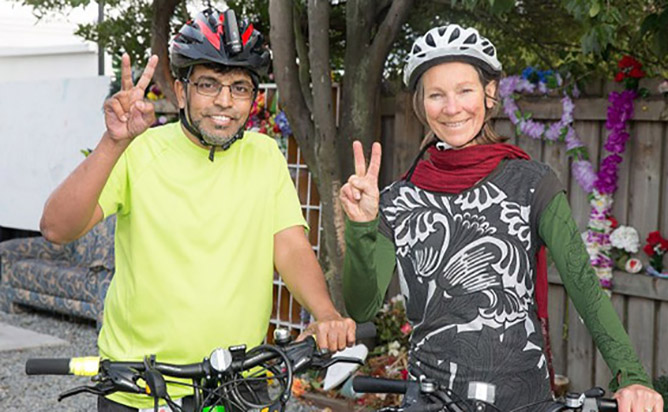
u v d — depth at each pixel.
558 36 6.23
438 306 2.31
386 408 2.09
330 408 5.65
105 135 2.24
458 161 2.35
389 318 6.03
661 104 4.94
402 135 6.19
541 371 2.28
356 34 5.73
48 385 6.58
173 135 2.57
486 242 2.29
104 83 10.02
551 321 5.55
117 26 7.09
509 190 2.31
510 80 5.55
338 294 5.79
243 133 2.53
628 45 5.62
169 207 2.49
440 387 2.10
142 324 2.50
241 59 2.39
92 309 8.29
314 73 5.52
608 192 5.19
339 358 2.25
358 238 2.25
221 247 2.50
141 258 2.49
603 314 2.18
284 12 5.74
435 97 2.35
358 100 5.77
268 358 2.21
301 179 6.95
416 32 6.29
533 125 5.48
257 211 2.57
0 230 11.98
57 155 10.72
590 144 5.33
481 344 2.25
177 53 2.42
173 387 2.42
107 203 2.49
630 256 5.19
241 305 2.52
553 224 2.27
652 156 5.06
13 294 9.22
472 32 2.32
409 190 2.43
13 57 13.95
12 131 11.37
